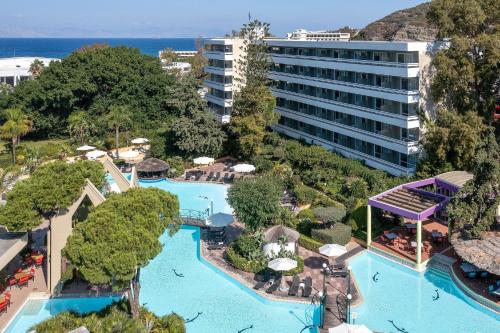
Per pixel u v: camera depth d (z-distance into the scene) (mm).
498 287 31281
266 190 37125
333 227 40281
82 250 24094
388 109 54875
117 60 87688
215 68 84625
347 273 33031
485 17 51000
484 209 34250
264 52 70938
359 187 48312
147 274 35594
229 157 68312
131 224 25891
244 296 32438
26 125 70875
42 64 108250
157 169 59094
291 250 36375
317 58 66062
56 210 32000
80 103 85938
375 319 29266
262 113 64375
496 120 54156
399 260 36594
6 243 32188
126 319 24406
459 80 49594
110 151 71750
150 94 88375
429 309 30406
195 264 37188
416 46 50625
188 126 64062
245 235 38469
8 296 30703
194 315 30125
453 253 37125
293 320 29453
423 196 38625
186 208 49906
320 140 68250
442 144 48688
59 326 24438
